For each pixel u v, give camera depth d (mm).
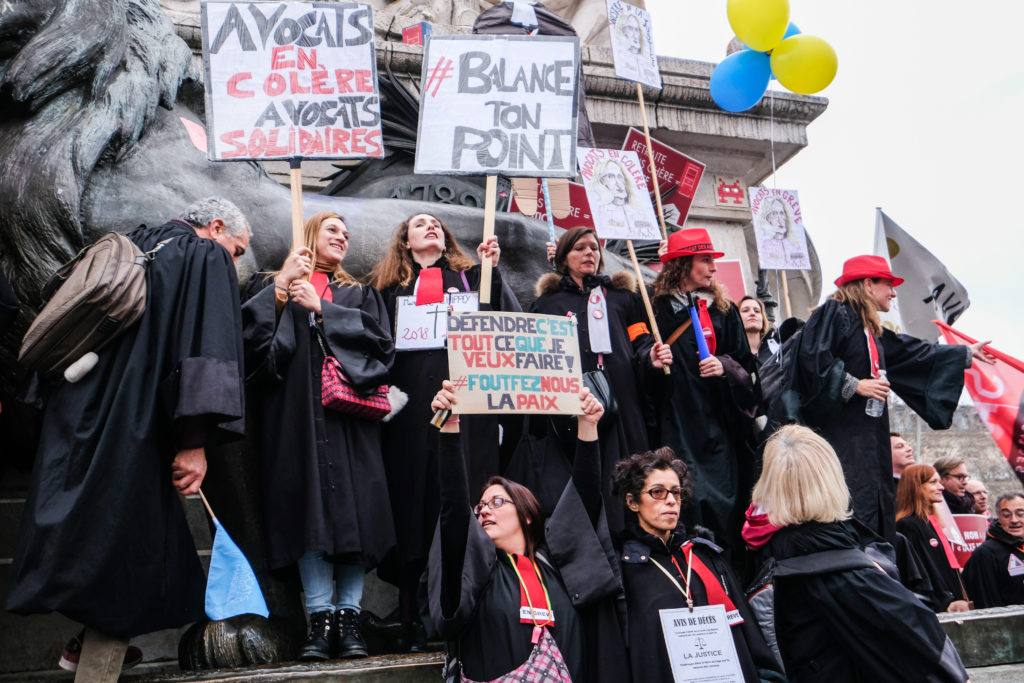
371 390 4898
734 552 5770
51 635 5238
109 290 4082
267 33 5230
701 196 10055
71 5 5383
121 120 5465
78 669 3943
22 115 5293
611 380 5535
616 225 6488
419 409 5141
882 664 4164
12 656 5129
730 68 7328
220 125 5105
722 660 4074
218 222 4715
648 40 7484
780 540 4410
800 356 6023
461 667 3963
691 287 5992
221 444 4793
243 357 4473
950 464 7984
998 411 6648
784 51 7125
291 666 4387
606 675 4074
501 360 4363
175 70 5898
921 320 8539
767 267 7547
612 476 4520
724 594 4238
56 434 4086
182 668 4742
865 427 5906
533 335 4449
